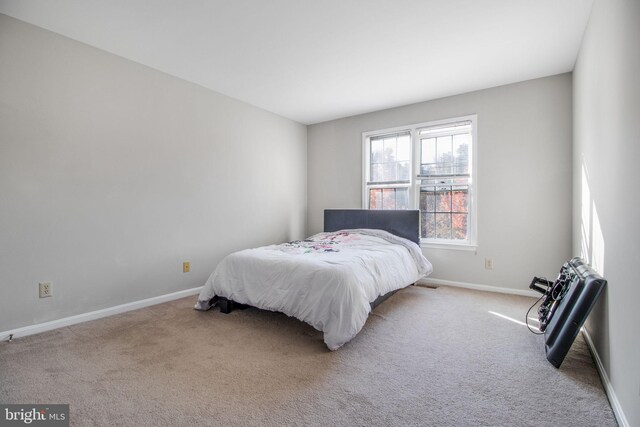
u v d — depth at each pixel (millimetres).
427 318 2758
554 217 3277
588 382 1748
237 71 3189
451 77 3322
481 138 3650
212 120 3680
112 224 2826
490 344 2240
